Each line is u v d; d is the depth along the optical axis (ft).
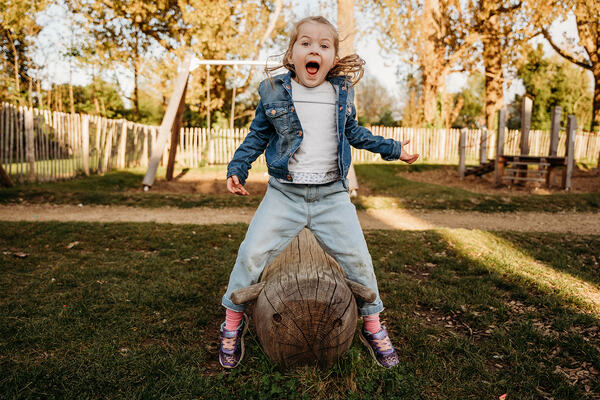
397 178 46.73
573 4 64.49
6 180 34.22
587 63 75.51
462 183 46.60
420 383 7.82
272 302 7.29
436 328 10.07
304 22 7.57
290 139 7.63
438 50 77.66
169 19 71.72
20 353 8.50
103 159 48.65
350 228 7.80
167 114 39.24
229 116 82.79
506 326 10.28
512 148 70.54
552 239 19.33
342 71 7.96
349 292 7.50
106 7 68.80
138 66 72.28
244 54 72.59
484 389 7.66
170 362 8.21
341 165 7.78
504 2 71.51
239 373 8.05
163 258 15.70
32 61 87.20
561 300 11.64
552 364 8.46
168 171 44.68
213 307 11.23
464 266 15.07
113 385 7.52
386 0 74.74
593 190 40.86
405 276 14.16
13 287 12.21
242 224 21.40
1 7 66.44
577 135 70.13
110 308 10.87
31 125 37.50
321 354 7.47
